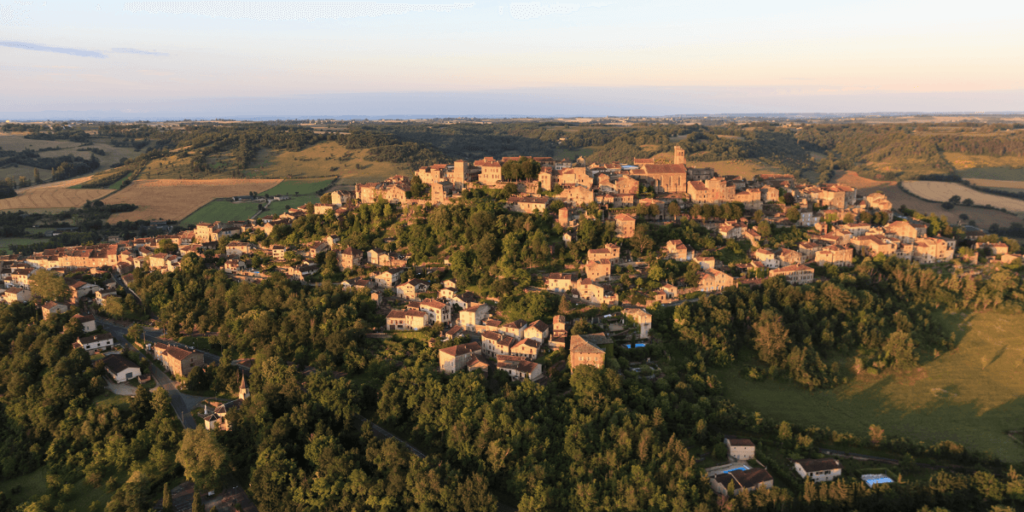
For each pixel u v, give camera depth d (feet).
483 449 599.16
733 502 528.22
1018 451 643.04
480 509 545.03
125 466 633.20
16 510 581.94
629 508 531.91
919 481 558.56
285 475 587.68
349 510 571.28
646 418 618.44
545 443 597.11
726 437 638.12
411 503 570.87
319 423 645.92
